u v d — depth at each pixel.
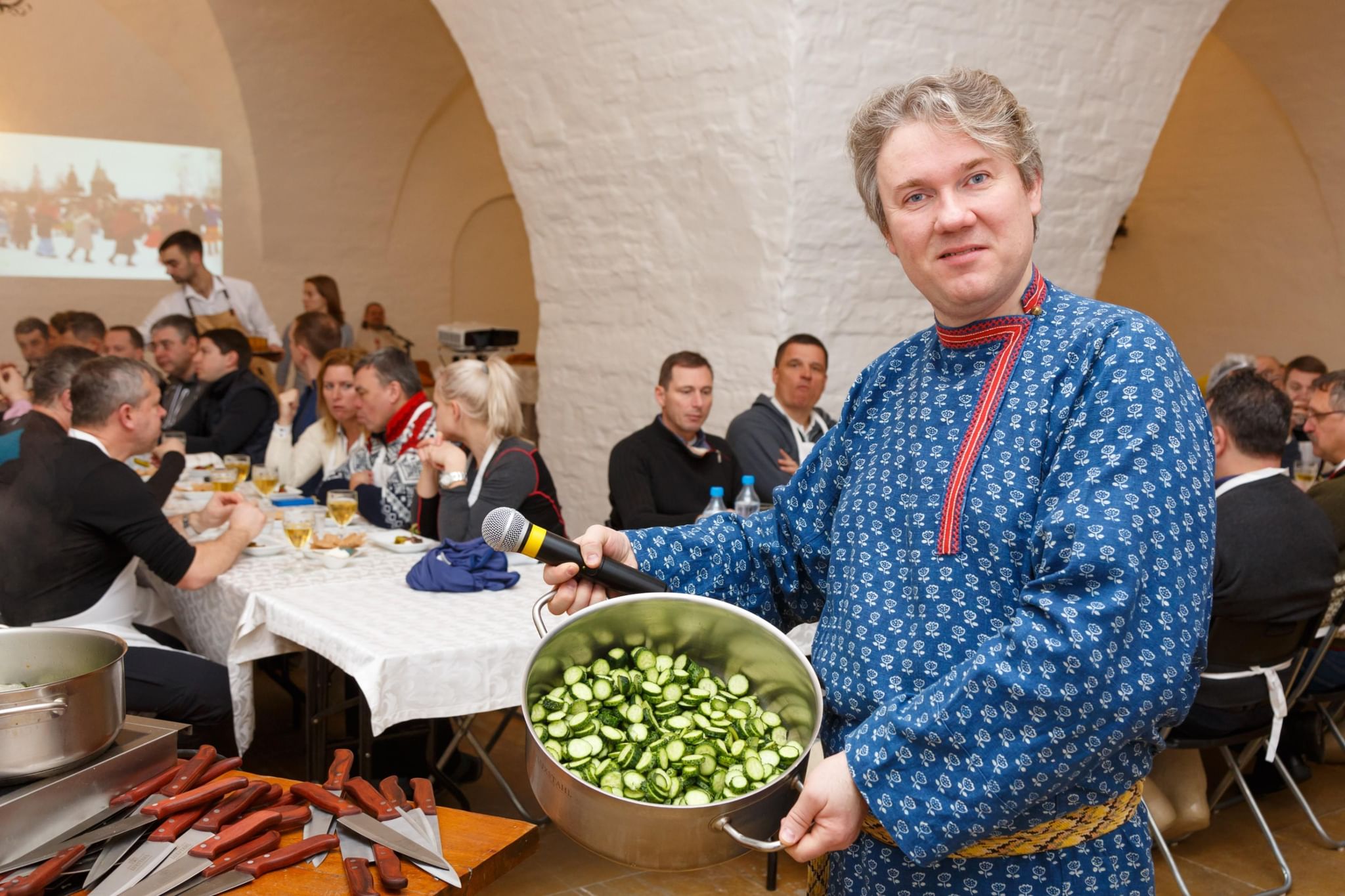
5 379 4.83
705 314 4.58
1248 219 9.09
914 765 1.01
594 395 5.15
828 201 4.23
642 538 1.38
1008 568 1.09
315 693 2.74
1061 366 1.10
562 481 5.37
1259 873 2.98
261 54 9.60
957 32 4.23
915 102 1.11
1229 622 2.70
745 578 1.42
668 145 4.52
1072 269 4.94
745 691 1.28
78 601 2.73
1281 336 8.98
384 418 4.00
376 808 1.40
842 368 4.49
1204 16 4.80
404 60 10.19
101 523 2.70
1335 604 3.05
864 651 1.17
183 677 2.74
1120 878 1.14
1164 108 4.89
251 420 5.38
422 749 3.21
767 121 4.13
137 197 10.12
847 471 1.35
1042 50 4.47
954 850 1.02
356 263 11.34
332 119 10.36
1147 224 9.86
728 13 4.13
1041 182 1.16
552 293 5.28
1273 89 7.98
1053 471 1.06
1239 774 2.95
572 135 4.93
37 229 9.91
